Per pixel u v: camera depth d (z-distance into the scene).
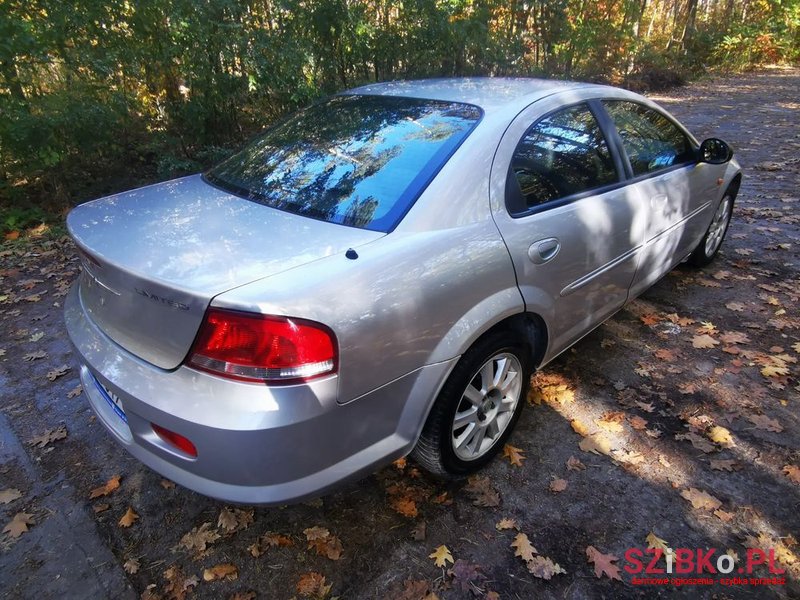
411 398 1.95
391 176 2.16
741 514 2.23
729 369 3.14
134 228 2.04
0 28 4.61
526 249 2.28
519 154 2.37
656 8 16.86
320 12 6.52
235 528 2.18
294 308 1.60
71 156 5.75
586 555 2.05
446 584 1.95
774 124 9.73
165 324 1.72
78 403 2.92
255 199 2.25
